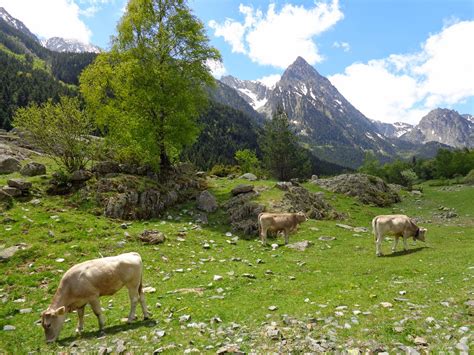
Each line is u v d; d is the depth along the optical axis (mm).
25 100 131000
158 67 33156
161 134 33125
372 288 13016
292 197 32406
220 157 161250
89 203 25141
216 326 9953
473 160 110562
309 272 16906
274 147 66875
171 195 30312
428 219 38594
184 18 34438
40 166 30531
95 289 10141
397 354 7242
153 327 10148
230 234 24969
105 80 33969
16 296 13828
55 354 8688
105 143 32719
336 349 7707
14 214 21500
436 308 9930
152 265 17734
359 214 38344
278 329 9047
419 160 143250
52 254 17609
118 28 34031
